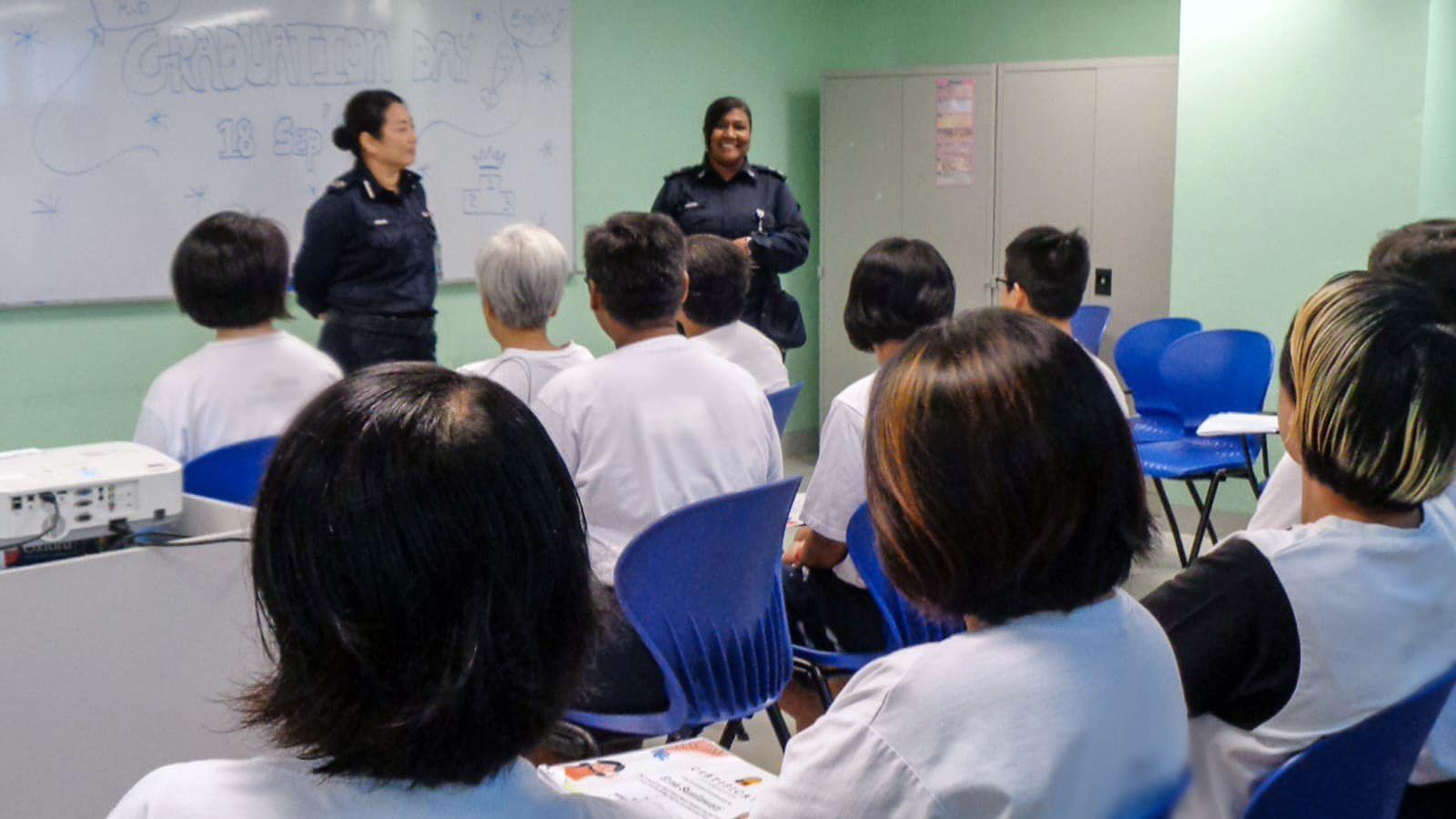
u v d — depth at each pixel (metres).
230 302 2.48
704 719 2.14
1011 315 1.01
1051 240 2.91
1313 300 1.28
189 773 0.72
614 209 5.73
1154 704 1.00
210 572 1.78
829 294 6.40
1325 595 1.17
